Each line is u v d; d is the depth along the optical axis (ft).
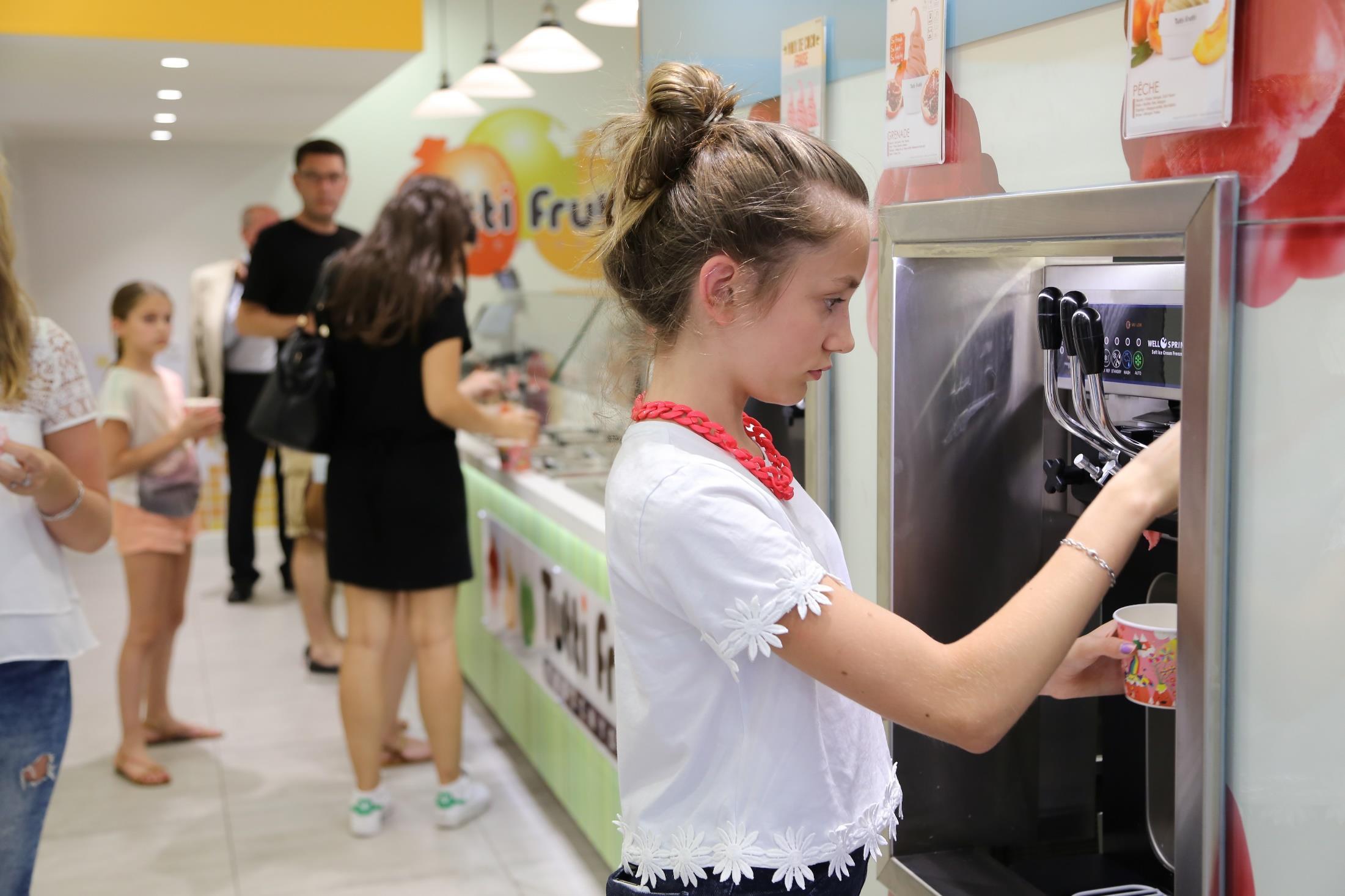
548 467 11.27
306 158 15.16
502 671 12.21
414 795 11.20
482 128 23.02
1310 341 2.96
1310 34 2.89
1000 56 4.01
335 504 10.12
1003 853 4.98
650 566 3.20
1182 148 3.28
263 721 13.06
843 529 5.35
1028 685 3.00
